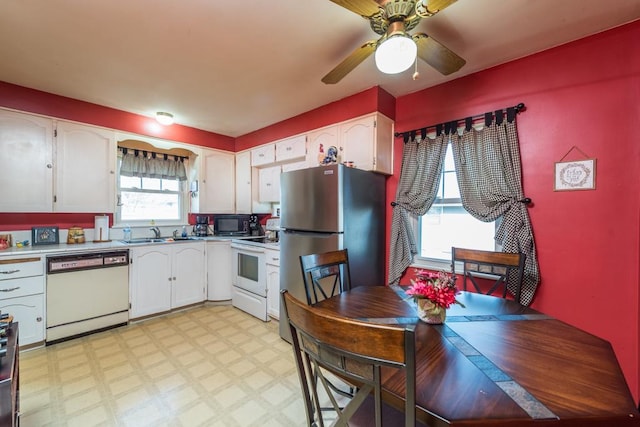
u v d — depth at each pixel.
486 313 1.33
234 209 4.08
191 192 3.91
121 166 3.39
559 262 1.84
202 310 3.30
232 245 3.48
